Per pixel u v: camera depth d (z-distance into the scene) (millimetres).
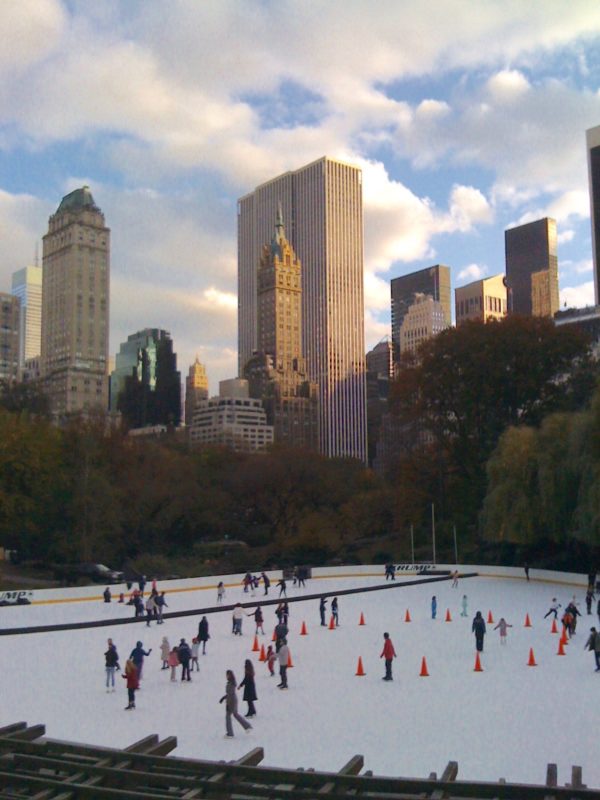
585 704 26062
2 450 83062
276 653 31844
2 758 15906
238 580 68625
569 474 66562
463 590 61812
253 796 14391
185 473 104875
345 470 122875
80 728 23828
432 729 23188
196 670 32500
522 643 37969
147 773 14859
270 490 109875
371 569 76375
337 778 14664
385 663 30625
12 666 33750
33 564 88938
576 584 63906
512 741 21922
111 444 102312
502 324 87750
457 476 92062
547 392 88750
